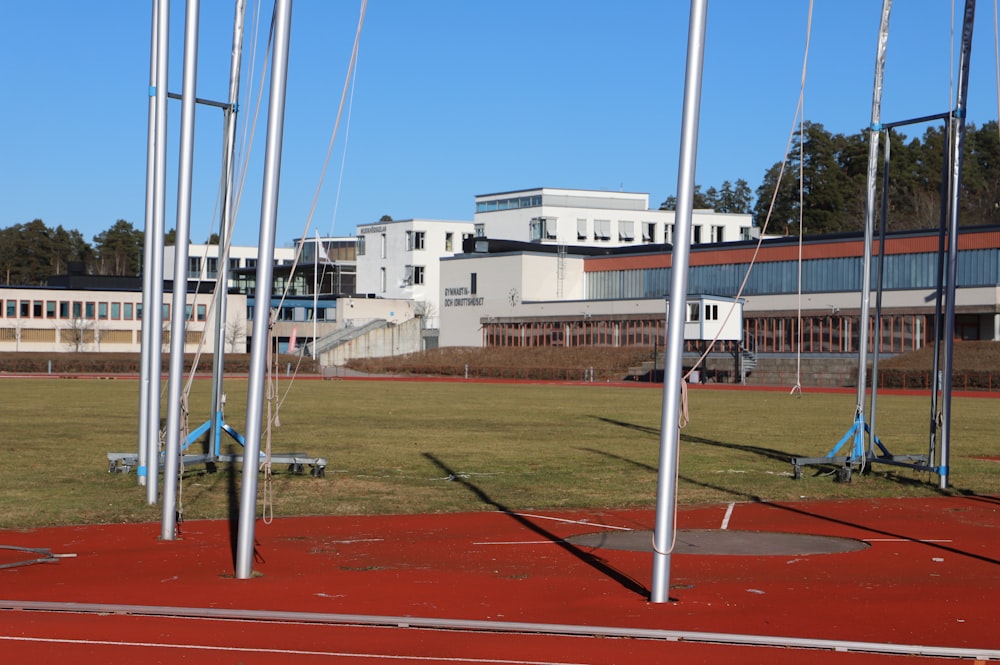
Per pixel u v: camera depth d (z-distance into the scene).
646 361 92.94
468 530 16.50
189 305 109.94
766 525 17.17
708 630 10.05
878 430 36.44
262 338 12.38
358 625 10.15
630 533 16.25
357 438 32.22
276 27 12.19
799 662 9.02
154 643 9.38
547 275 110.56
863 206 147.00
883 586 12.24
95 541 15.11
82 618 10.30
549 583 12.31
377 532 16.27
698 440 32.12
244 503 12.44
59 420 37.78
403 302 118.38
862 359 23.41
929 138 162.12
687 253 11.19
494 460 26.39
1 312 110.88
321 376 91.81
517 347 106.25
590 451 28.75
